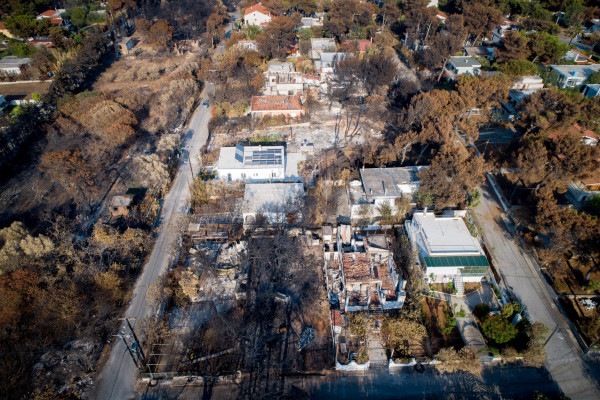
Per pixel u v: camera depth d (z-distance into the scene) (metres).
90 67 105.62
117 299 47.00
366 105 90.19
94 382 40.12
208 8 143.12
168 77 104.81
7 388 37.62
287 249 54.19
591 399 38.25
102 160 70.81
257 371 41.38
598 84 83.25
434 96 69.69
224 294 49.28
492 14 109.50
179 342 43.91
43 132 76.50
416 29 117.69
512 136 75.06
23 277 43.94
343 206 61.72
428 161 67.94
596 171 59.59
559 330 43.88
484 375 40.59
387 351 42.91
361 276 48.72
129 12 147.88
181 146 77.88
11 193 63.78
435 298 47.69
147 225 58.72
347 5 122.69
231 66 99.25
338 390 39.66
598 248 44.97
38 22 116.25
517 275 50.09
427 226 52.88
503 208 59.81
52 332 42.97
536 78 86.50
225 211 61.06
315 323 46.00
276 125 83.31
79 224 57.94
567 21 120.88
